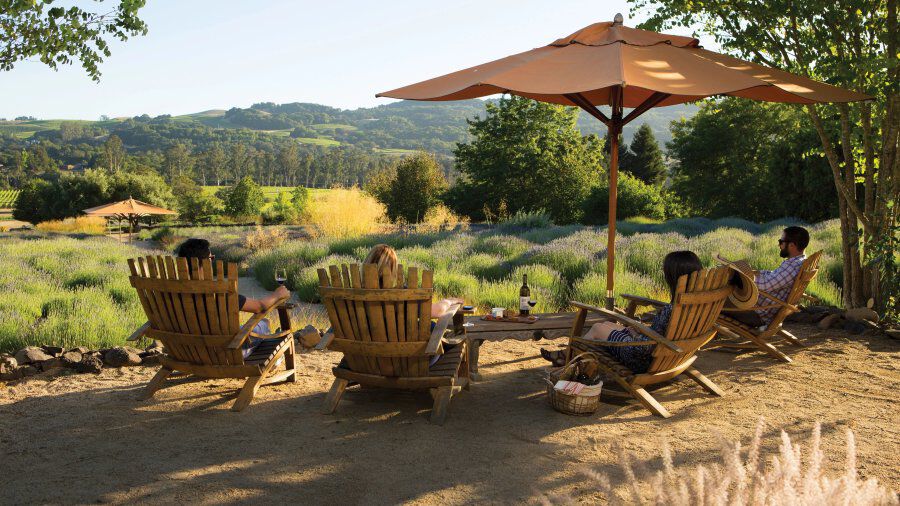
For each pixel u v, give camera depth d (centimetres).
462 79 451
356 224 2155
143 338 621
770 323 563
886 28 638
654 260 1143
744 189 3144
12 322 651
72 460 337
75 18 671
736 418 411
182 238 2880
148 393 443
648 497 294
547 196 3759
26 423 393
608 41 459
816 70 658
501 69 442
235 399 443
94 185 5434
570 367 434
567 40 486
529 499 295
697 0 712
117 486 305
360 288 386
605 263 1086
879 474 324
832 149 711
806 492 162
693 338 430
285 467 330
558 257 1202
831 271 1026
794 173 2252
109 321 687
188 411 418
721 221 2128
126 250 1805
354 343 401
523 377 511
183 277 398
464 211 3888
